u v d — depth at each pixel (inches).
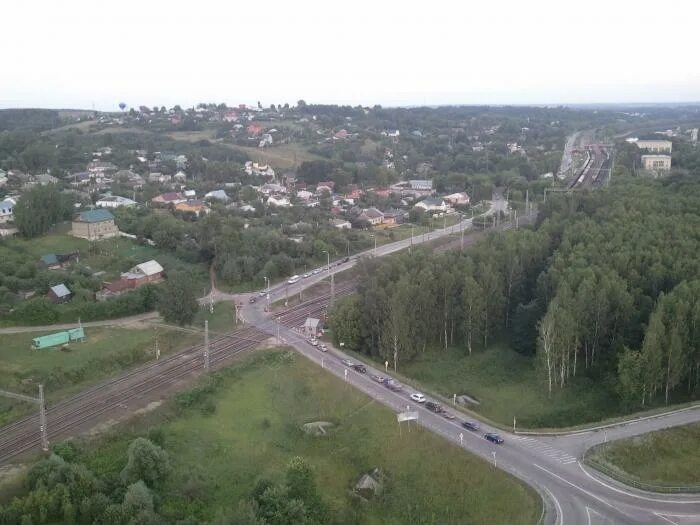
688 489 2886.3
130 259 6264.8
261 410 3892.7
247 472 3272.6
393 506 3083.2
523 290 5438.0
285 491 2847.0
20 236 6648.6
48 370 4101.9
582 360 4621.1
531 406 4111.7
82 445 3284.9
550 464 3117.6
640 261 5083.7
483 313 4842.5
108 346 4542.3
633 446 3253.0
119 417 3604.8
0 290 5009.8
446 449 3297.2
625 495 2856.8
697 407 3646.7
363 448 3491.6
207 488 3090.6
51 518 2719.0
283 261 6579.7
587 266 5019.7
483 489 2992.1
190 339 4872.0
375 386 4104.3
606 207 7007.9
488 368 4655.5
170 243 6791.3
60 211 7101.4
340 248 7514.8
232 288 6186.0
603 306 4387.3
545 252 5944.9
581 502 2802.7
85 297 5236.2
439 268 5196.9
